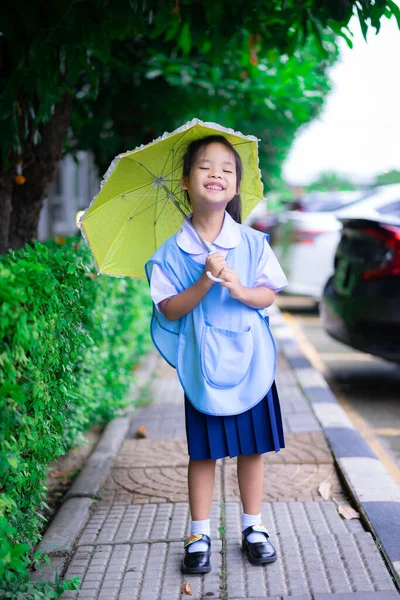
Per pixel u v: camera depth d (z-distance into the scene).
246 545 2.87
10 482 2.39
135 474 3.88
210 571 2.76
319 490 3.53
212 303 2.69
